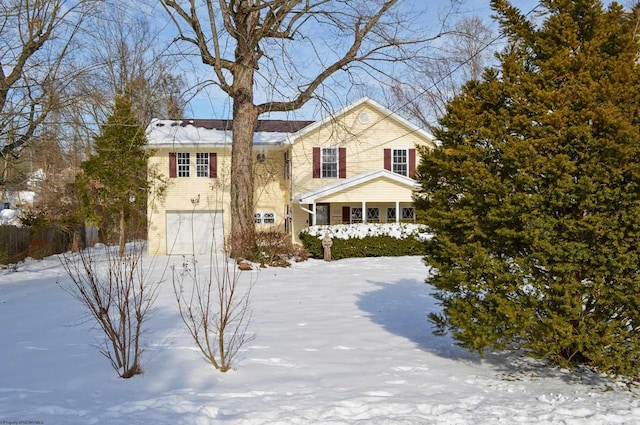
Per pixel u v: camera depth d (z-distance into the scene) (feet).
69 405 17.20
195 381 20.07
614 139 18.72
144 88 105.29
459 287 22.00
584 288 18.90
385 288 44.93
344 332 28.58
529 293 20.31
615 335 19.39
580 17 21.88
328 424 15.57
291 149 84.94
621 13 21.50
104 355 22.89
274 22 57.67
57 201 95.81
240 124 67.67
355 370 21.66
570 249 18.83
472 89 23.18
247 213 67.77
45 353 24.07
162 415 16.21
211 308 35.68
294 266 64.85
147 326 29.81
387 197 79.82
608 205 18.84
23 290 49.90
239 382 19.98
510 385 20.07
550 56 21.57
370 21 58.23
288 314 33.68
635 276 18.47
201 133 91.45
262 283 49.01
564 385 20.16
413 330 29.19
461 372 21.77
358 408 17.07
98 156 82.84
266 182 90.02
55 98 58.90
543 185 19.86
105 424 15.49
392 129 87.30
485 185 20.30
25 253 81.41
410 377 20.85
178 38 58.75
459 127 22.29
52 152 68.33
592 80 19.93
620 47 20.71
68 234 99.45
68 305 38.73
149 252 86.79
